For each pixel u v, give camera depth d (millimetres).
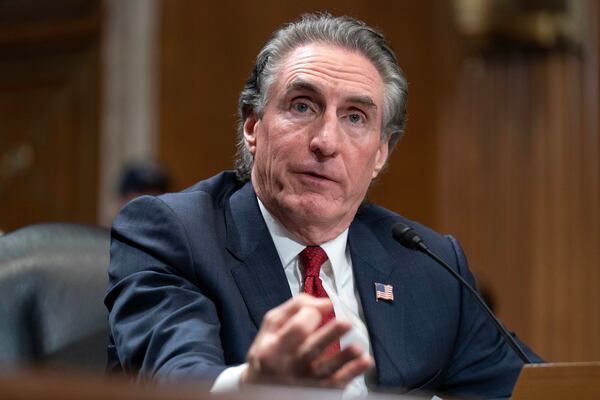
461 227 9281
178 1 10188
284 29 4184
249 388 2141
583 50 9180
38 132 10953
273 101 4055
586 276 9070
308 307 2590
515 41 9180
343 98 3982
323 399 2045
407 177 9375
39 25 11016
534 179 9188
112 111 10367
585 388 3074
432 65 9375
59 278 4246
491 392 4387
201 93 10031
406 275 4320
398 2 9484
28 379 1671
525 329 9164
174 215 3934
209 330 3439
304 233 4102
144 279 3732
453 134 9320
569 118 9164
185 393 1745
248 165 4379
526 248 9180
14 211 10984
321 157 3951
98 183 10516
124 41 10391
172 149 10047
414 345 4133
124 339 3527
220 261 3885
